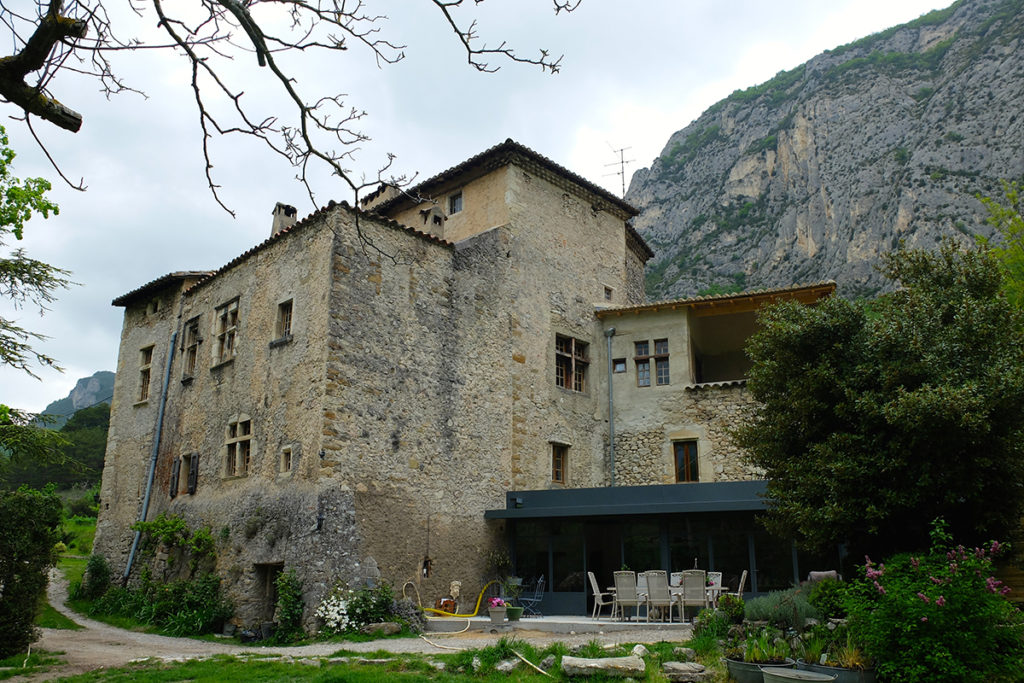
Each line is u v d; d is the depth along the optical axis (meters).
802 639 8.30
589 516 15.02
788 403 10.16
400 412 14.40
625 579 12.38
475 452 15.77
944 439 8.48
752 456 10.84
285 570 12.84
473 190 19.11
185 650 11.24
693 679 7.65
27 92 4.91
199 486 16.31
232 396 16.03
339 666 8.73
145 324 20.78
